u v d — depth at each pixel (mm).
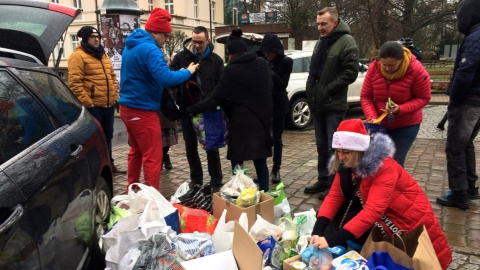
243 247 2293
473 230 3475
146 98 3652
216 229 2660
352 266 2070
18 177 1779
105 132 5352
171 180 5133
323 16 3967
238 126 3648
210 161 4500
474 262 2949
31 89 2365
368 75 3734
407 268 1978
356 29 18266
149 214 2711
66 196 2178
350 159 2334
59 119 2561
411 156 6125
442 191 4477
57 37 3885
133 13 8789
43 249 1841
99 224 2820
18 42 3484
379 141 2336
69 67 4816
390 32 18750
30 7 3961
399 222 2395
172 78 3514
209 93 4172
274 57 4570
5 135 1891
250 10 31125
